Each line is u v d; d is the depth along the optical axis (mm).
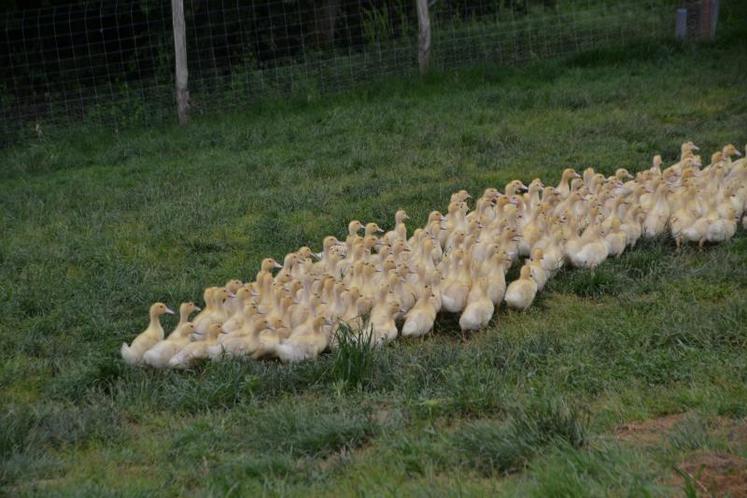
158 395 10086
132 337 11961
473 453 8094
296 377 10156
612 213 13883
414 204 15945
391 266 12328
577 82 22312
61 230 16016
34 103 24891
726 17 26797
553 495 7105
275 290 11898
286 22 26688
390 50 24828
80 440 9141
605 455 7660
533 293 12039
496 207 14008
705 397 8930
